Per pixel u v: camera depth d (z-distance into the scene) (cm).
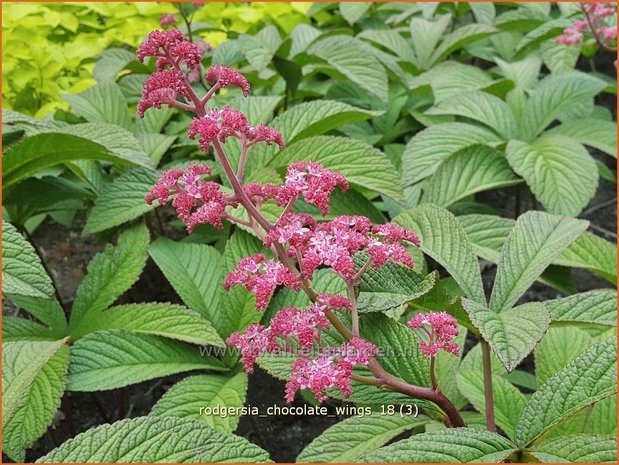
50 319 325
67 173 430
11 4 579
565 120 501
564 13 591
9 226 280
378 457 187
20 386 252
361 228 217
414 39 570
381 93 443
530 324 212
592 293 245
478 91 455
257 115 395
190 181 208
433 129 426
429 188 388
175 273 335
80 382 288
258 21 643
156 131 447
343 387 196
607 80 586
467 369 308
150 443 190
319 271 306
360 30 668
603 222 555
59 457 186
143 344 303
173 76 208
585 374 212
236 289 316
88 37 599
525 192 499
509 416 275
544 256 249
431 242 263
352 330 228
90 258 505
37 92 547
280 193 212
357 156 349
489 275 489
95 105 440
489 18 622
